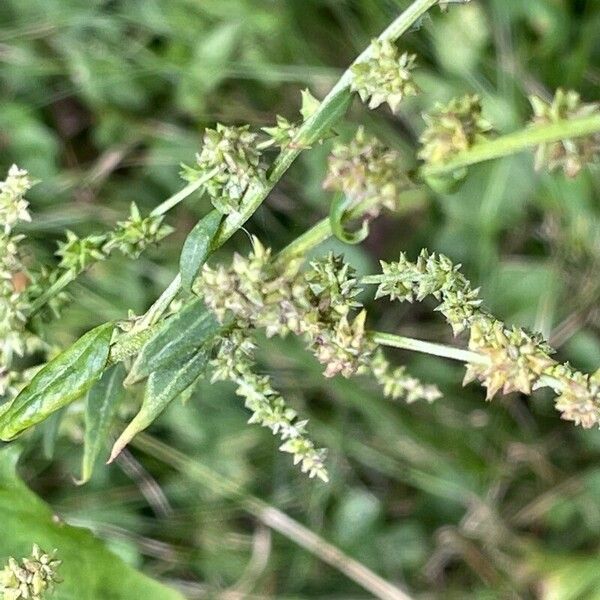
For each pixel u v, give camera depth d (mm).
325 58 571
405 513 597
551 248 581
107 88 565
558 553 575
